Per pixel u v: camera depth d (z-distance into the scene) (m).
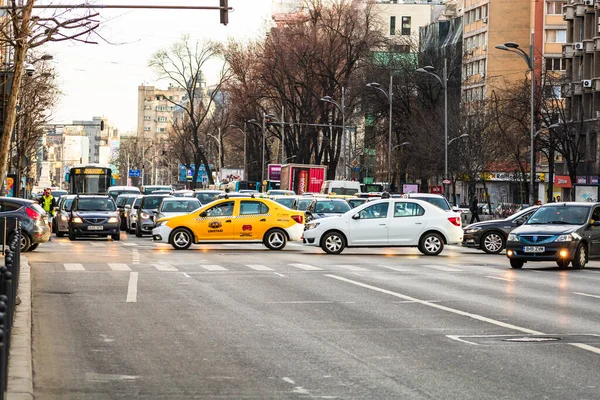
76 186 80.38
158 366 12.39
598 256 31.25
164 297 20.75
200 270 28.59
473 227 39.44
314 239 37.69
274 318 17.30
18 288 20.77
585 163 88.31
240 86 96.31
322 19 89.31
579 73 91.38
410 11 166.50
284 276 26.61
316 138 92.38
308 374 11.84
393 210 37.84
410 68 94.69
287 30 90.25
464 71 127.94
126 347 13.95
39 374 11.80
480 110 86.12
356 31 89.06
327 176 92.50
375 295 21.52
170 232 40.19
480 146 82.00
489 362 12.70
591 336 15.12
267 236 40.31
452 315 17.86
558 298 21.17
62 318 17.14
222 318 17.25
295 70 89.44
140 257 34.56
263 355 13.27
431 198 45.56
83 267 29.36
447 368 12.27
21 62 28.14
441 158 85.44
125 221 62.88
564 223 31.44
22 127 76.56
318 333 15.42
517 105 85.12
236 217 40.34
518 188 109.50
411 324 16.55
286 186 83.62
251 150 113.56
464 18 130.38
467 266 31.66
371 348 13.90
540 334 15.34
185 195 69.88
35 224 37.38
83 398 10.39
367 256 36.56
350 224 37.59
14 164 80.69
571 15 92.25
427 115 91.06
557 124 78.12
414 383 11.26
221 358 13.01
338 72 90.94
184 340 14.62
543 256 30.38
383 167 104.50
